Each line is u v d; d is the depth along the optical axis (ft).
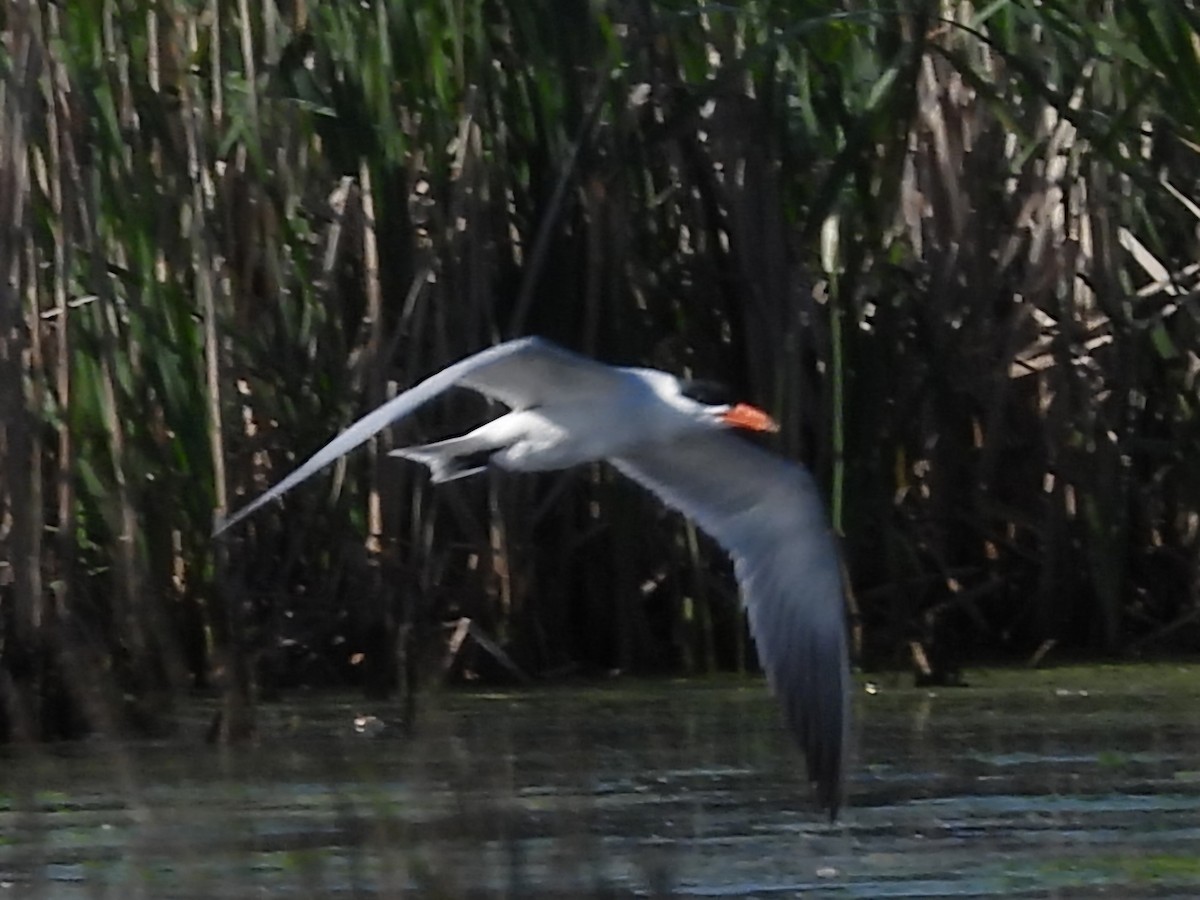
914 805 36.22
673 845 33.09
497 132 46.98
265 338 47.75
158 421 46.44
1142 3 43.75
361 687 47.52
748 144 46.65
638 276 48.06
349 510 47.70
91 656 42.73
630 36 46.14
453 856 29.58
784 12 46.47
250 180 47.24
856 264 48.21
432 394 27.61
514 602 48.14
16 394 42.04
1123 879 31.35
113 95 44.75
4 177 41.96
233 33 47.70
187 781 37.55
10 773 38.83
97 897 29.84
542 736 41.57
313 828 33.63
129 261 45.34
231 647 44.88
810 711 32.68
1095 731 42.39
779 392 46.47
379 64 45.57
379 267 46.39
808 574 32.91
